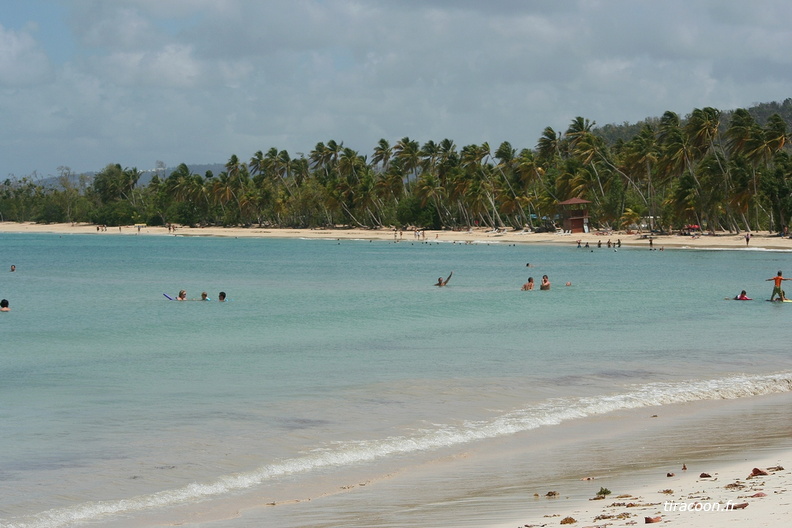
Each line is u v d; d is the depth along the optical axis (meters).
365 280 68.81
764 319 38.09
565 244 127.81
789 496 10.38
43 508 12.04
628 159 131.88
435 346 29.77
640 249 113.44
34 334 34.75
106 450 15.20
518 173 154.25
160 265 91.81
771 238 111.25
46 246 145.00
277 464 14.30
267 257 108.31
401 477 13.48
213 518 11.50
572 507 10.88
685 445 15.12
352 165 178.75
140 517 11.64
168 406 19.19
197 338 33.25
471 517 10.71
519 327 35.66
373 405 19.17
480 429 16.84
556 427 17.12
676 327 35.00
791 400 19.78
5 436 16.25
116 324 38.59
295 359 26.91
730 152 113.19
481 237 147.25
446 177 160.12
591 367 24.48
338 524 10.84
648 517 9.52
